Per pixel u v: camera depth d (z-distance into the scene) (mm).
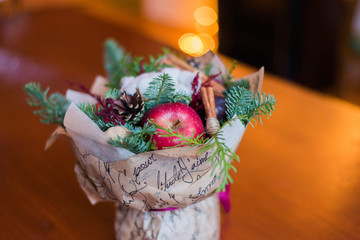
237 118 410
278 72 1589
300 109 859
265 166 700
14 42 1242
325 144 751
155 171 419
